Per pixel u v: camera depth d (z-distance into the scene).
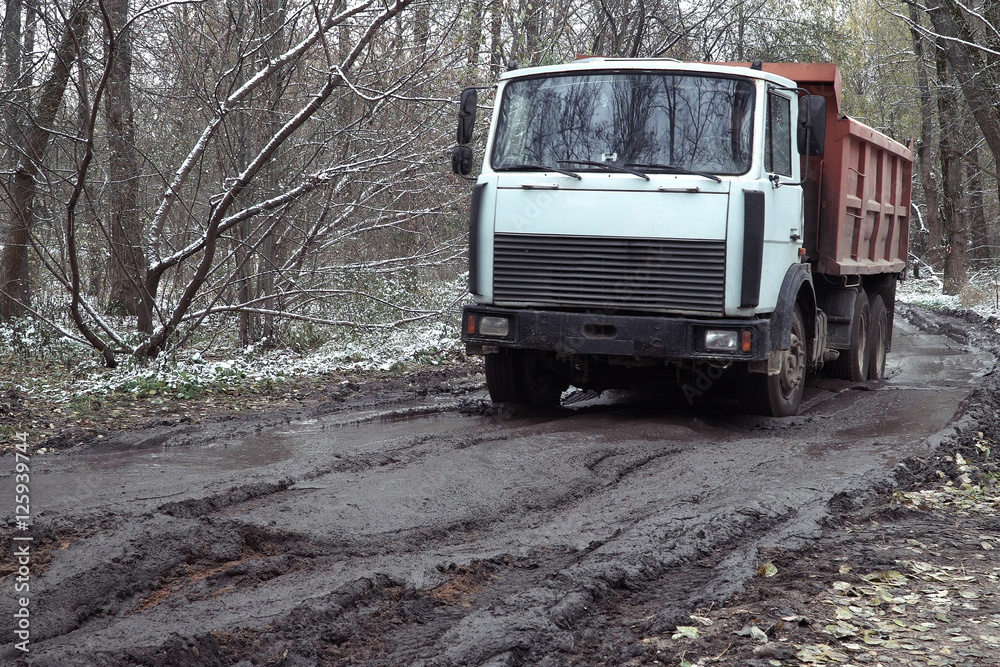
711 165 7.67
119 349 11.83
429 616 4.17
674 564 4.89
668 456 7.23
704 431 8.15
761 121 7.73
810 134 7.80
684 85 7.86
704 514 5.62
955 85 23.06
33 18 11.70
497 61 14.27
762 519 5.64
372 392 10.44
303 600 4.15
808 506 5.89
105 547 4.64
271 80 12.94
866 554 5.12
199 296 13.98
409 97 11.83
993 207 37.44
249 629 3.88
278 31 11.91
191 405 9.55
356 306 14.29
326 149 13.61
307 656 3.74
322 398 10.12
